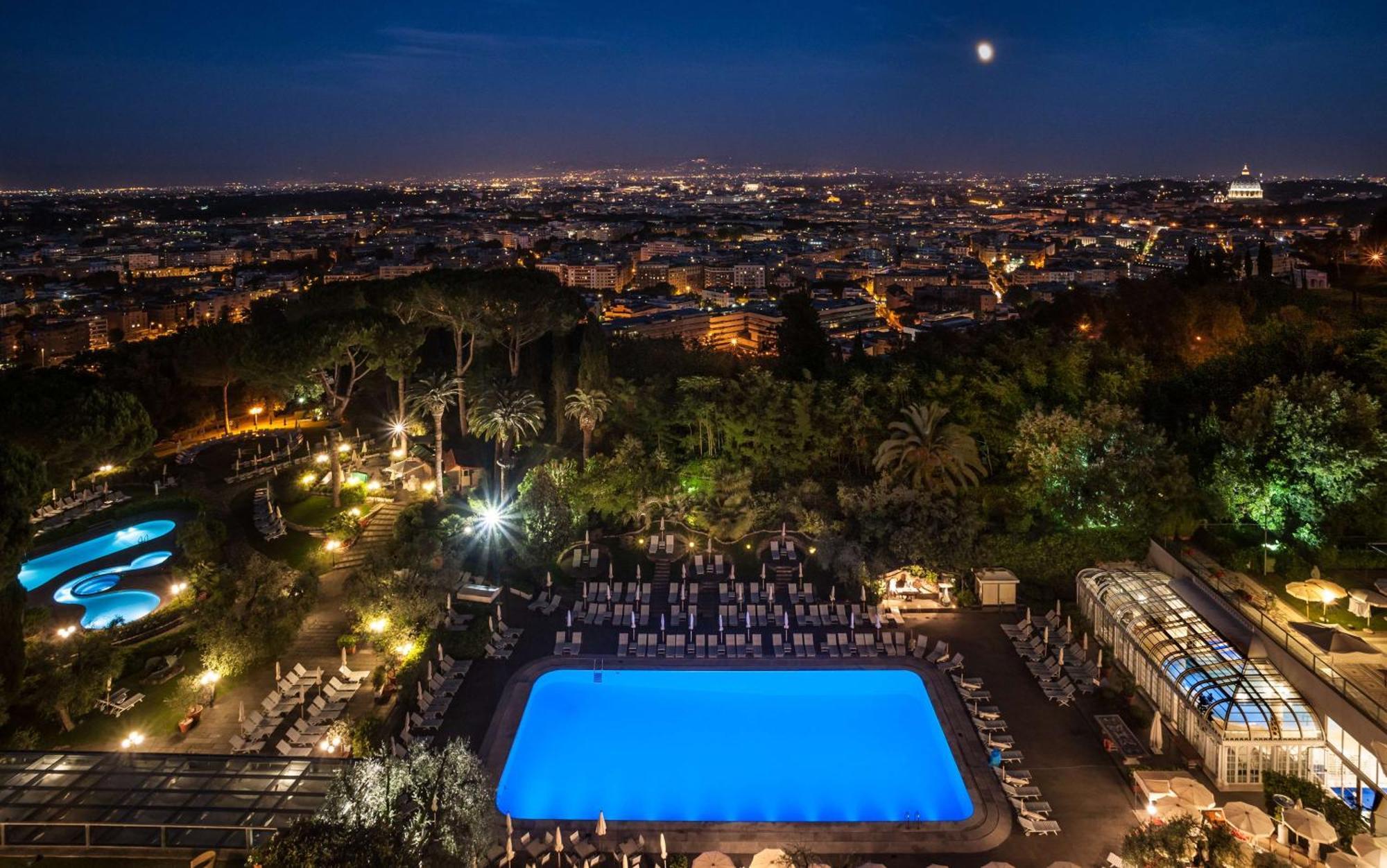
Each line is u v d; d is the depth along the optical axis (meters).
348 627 58.25
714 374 101.62
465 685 51.03
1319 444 55.12
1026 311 152.12
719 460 75.56
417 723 46.16
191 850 33.41
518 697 49.69
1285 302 100.12
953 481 70.50
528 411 80.88
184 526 74.56
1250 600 50.38
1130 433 62.75
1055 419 65.62
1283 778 39.44
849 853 37.22
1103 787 41.28
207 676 48.84
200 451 97.69
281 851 29.02
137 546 72.31
